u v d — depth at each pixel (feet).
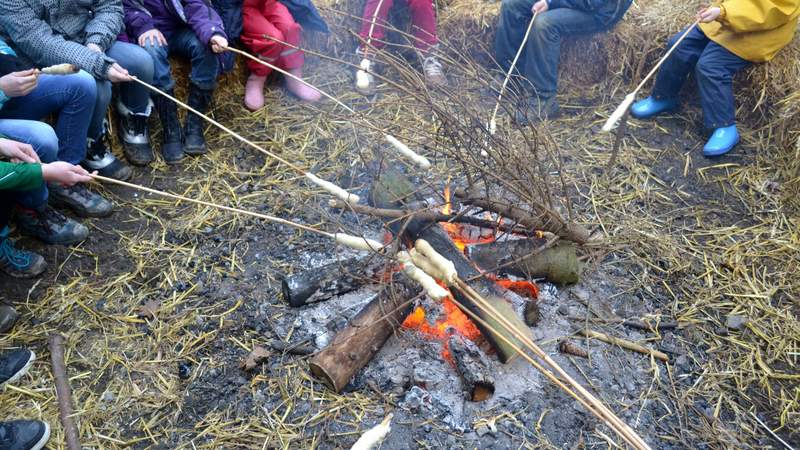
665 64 8.59
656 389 5.52
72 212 6.94
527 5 8.73
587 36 9.18
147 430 5.09
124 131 7.58
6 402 5.23
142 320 5.92
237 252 6.63
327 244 6.68
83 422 5.12
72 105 6.39
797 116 8.02
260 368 5.51
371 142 7.91
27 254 6.27
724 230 7.25
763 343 6.01
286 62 8.60
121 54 7.01
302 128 8.44
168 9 7.59
